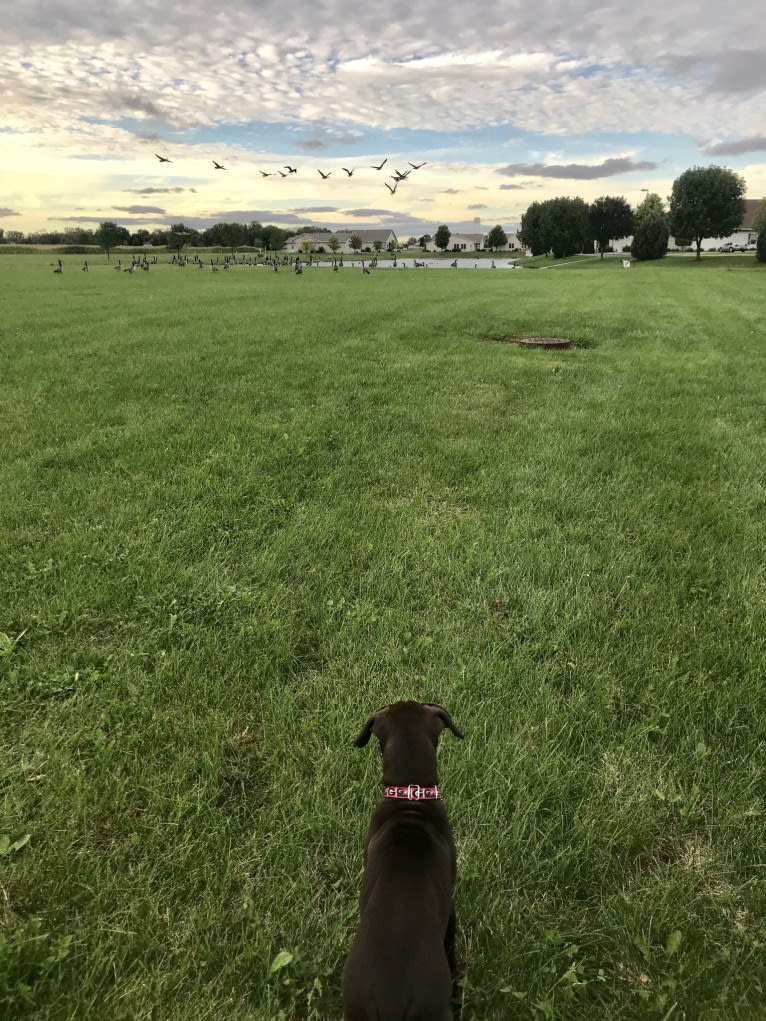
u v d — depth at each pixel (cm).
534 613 452
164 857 271
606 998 230
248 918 250
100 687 379
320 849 282
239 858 276
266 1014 220
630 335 1902
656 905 258
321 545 557
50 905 252
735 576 508
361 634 432
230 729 349
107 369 1297
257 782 318
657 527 600
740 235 14288
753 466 768
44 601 454
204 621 446
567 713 360
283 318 2217
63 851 271
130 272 6016
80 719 350
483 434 891
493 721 354
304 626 441
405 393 1116
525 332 1942
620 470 749
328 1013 225
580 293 3531
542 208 13562
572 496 665
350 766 322
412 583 500
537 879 268
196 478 693
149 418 936
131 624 436
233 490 661
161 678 381
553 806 303
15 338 1698
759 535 584
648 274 5972
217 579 495
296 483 692
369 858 213
